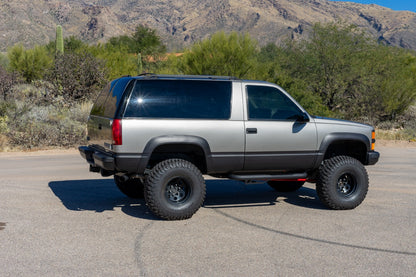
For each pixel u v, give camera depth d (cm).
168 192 611
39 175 949
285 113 680
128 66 2575
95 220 607
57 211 650
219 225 593
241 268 441
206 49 1970
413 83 2231
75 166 1088
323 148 690
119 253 480
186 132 618
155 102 615
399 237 550
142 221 607
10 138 1486
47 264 446
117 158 593
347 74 2173
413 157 1349
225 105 646
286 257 474
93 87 2023
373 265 455
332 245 516
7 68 2606
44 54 2683
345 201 683
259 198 773
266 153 661
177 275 422
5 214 628
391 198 773
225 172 657
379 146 1655
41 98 1880
